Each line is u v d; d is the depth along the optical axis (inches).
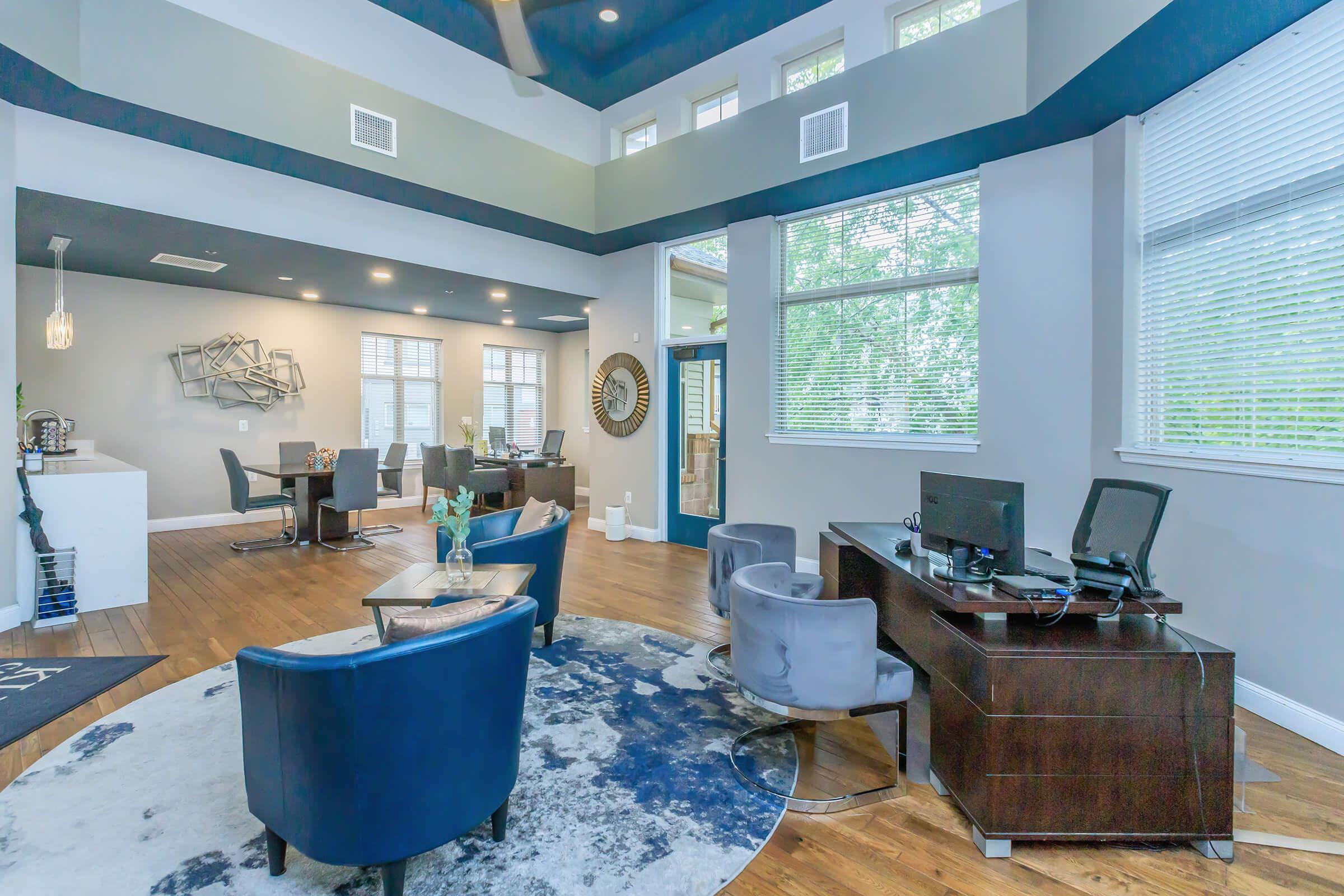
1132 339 130.1
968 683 75.6
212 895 63.6
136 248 183.3
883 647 133.7
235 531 249.6
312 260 196.4
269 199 168.6
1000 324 153.2
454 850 70.8
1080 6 116.0
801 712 83.5
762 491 200.1
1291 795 81.5
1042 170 147.3
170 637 135.9
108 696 108.2
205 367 253.8
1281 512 98.6
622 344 251.8
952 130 142.3
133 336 237.5
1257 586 102.1
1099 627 79.9
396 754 58.7
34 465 156.0
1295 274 98.6
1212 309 113.3
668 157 203.2
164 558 207.6
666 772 87.4
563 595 171.8
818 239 192.4
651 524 242.8
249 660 60.9
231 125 144.8
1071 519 142.6
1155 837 71.3
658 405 239.8
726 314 222.4
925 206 170.7
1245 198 106.8
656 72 214.1
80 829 73.2
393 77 179.2
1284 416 100.3
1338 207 92.5
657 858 70.1
